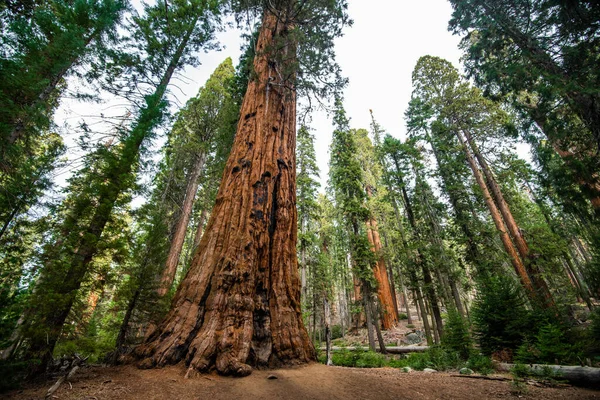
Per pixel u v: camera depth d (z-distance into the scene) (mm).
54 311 5324
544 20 8562
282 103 9203
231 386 4277
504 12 9352
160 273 7762
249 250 6301
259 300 6145
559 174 8992
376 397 4574
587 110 8062
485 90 10969
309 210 23109
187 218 15141
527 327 9867
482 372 7766
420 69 21172
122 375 4434
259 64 9609
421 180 19500
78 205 6449
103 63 9422
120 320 7902
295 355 5879
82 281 6074
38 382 4645
